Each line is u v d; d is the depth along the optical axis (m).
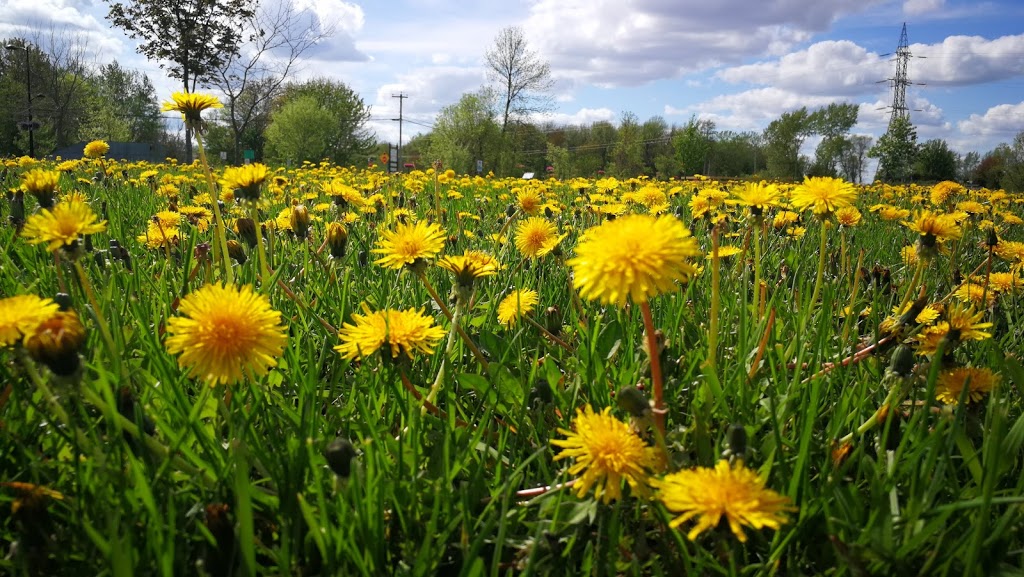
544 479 1.39
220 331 1.10
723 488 0.92
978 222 5.08
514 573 1.16
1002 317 2.50
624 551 1.15
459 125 59.50
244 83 39.03
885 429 1.29
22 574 0.99
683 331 2.16
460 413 1.62
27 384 1.51
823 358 1.90
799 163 75.38
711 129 82.31
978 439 1.48
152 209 5.01
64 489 1.22
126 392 1.22
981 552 1.05
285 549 1.00
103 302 1.76
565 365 1.92
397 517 1.20
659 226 1.08
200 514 1.16
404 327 1.44
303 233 2.45
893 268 3.98
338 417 1.48
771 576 1.07
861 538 1.07
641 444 1.09
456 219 5.29
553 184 12.59
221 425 1.44
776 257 3.73
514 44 59.34
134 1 35.94
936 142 40.50
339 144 55.44
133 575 0.90
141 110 67.69
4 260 2.43
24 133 44.69
